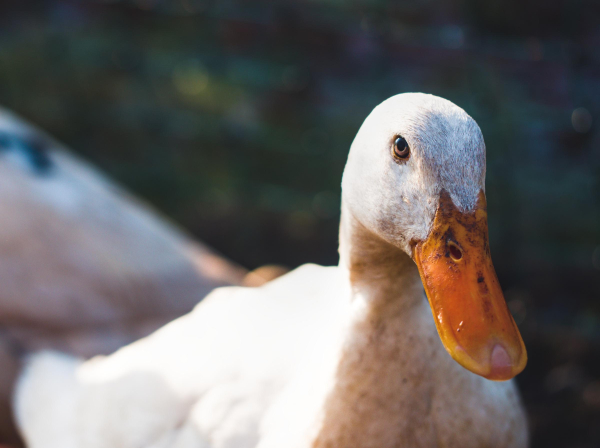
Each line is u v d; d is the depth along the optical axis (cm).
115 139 165
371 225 53
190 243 116
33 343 93
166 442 65
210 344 67
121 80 176
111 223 104
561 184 126
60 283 96
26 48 181
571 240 121
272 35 160
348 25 148
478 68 126
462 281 49
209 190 153
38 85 175
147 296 101
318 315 62
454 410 57
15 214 96
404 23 138
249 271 137
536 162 127
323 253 138
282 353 62
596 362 103
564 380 101
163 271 103
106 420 70
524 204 126
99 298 98
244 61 167
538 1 119
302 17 155
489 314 49
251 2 162
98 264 98
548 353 106
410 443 57
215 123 165
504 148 126
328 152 156
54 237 98
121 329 98
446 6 131
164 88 174
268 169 157
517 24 122
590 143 122
